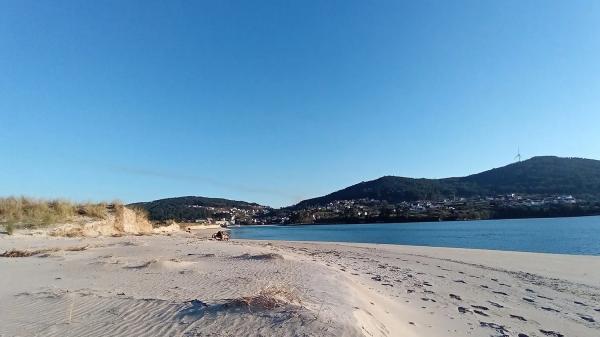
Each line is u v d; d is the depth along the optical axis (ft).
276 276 38.70
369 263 65.21
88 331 21.63
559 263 66.80
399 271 55.67
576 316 32.14
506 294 40.68
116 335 20.86
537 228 217.77
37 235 85.97
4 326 22.76
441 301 35.78
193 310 23.94
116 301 27.45
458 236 174.09
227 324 20.98
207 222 504.02
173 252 69.51
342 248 101.60
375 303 30.35
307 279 36.29
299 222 549.95
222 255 63.52
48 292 30.83
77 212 110.63
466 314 31.22
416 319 28.58
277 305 22.99
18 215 91.61
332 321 20.30
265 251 74.69
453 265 63.98
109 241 87.66
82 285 34.78
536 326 28.63
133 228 129.39
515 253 84.07
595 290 43.80
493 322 29.09
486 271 57.41
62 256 57.88
